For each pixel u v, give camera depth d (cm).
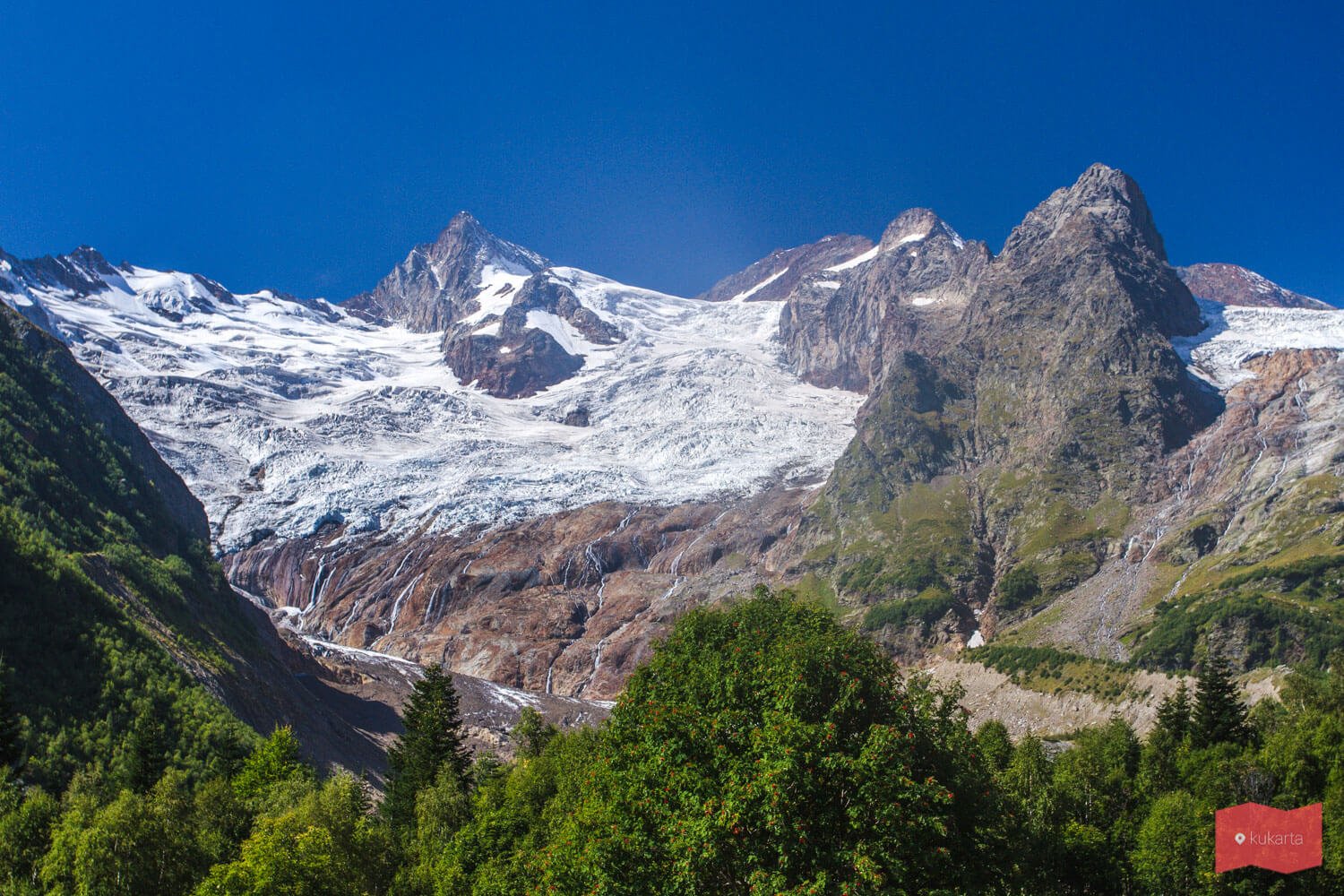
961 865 4553
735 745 4712
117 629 10094
